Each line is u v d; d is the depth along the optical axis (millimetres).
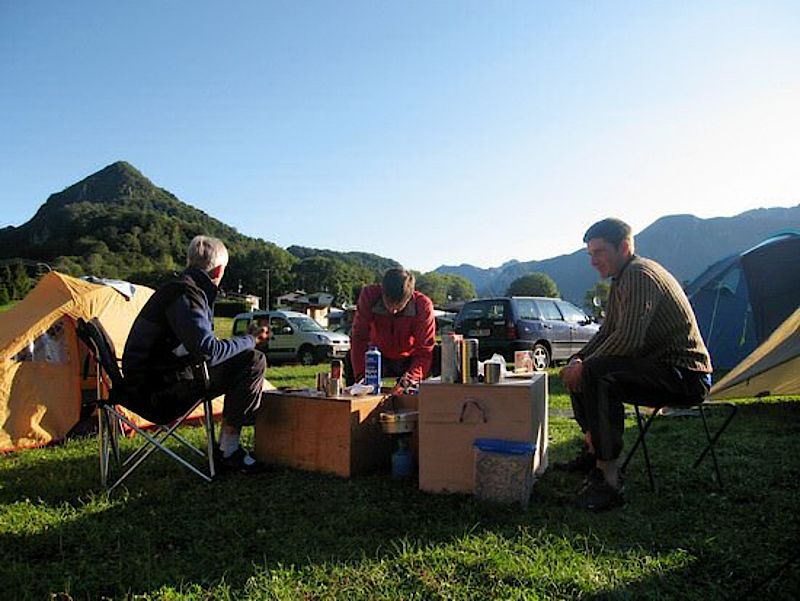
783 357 5273
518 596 2082
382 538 2660
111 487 3469
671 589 2141
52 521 2932
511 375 3770
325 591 2156
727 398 5766
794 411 5961
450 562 2367
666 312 3217
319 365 16609
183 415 3658
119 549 2570
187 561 2455
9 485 3656
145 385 3508
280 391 4121
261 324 3938
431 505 3117
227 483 3551
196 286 3590
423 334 4641
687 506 3078
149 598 2139
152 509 3090
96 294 5473
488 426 3264
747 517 2877
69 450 4746
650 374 3139
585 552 2465
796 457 4020
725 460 3986
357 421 3725
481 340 12562
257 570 2328
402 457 3625
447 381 3404
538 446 3520
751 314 8547
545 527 2740
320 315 62469
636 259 3369
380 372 4285
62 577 2307
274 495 3309
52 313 5211
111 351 3600
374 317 4730
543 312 13039
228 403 3789
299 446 3867
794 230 8758
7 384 4988
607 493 3062
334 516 2957
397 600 2084
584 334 13562
